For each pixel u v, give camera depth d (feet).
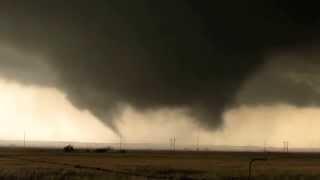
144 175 198.90
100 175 186.29
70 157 479.82
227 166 320.29
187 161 434.30
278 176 205.36
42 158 428.15
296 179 194.80
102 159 441.68
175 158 544.21
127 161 393.70
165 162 386.32
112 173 201.87
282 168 302.04
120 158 492.13
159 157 581.94
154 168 258.16
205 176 203.31
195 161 439.22
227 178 195.42
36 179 163.94
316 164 420.77
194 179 188.65
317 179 193.67
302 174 218.79
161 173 218.38
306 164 417.28
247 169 270.87
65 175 182.09
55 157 469.57
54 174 183.42
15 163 312.71
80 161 369.09
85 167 263.08
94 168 250.78
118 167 267.39
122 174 198.29
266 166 339.57
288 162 474.49
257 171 247.50
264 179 193.36
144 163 349.00
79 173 193.77
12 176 170.09
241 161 469.57
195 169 261.03
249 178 194.39
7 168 230.89
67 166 273.54
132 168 254.06
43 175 177.88
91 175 185.26
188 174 215.10
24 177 168.55
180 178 189.57
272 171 249.34
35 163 314.76
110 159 448.24
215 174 216.33
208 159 525.75
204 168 277.44
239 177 200.54
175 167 283.59
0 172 186.19
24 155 521.24
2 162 328.29
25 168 232.32
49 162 336.29
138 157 556.51
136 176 187.11
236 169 269.23
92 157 505.25
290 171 253.44
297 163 444.14
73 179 165.78
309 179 193.67
